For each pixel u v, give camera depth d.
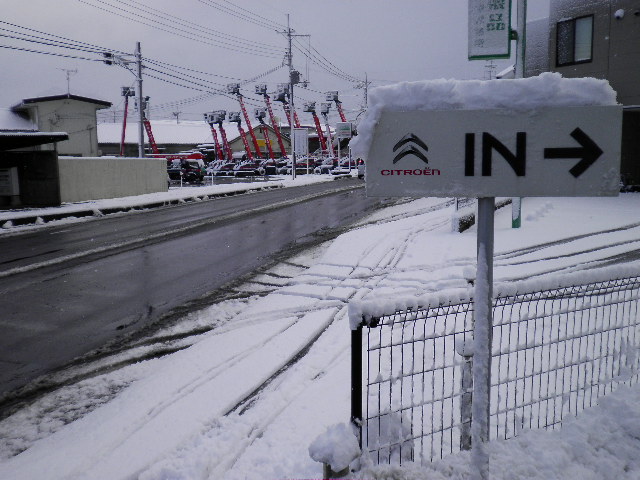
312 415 4.44
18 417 4.82
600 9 21.75
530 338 5.36
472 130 2.29
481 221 2.47
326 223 16.81
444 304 3.11
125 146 65.00
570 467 3.14
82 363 6.04
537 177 2.26
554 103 2.22
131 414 4.70
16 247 13.38
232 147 71.38
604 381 3.87
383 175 2.39
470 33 12.45
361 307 2.79
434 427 3.81
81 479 3.76
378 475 2.87
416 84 2.33
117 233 15.41
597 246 11.25
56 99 38.53
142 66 32.12
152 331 7.08
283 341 6.41
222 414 4.64
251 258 11.71
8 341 6.76
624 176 22.94
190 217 18.86
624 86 21.34
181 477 3.68
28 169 21.00
